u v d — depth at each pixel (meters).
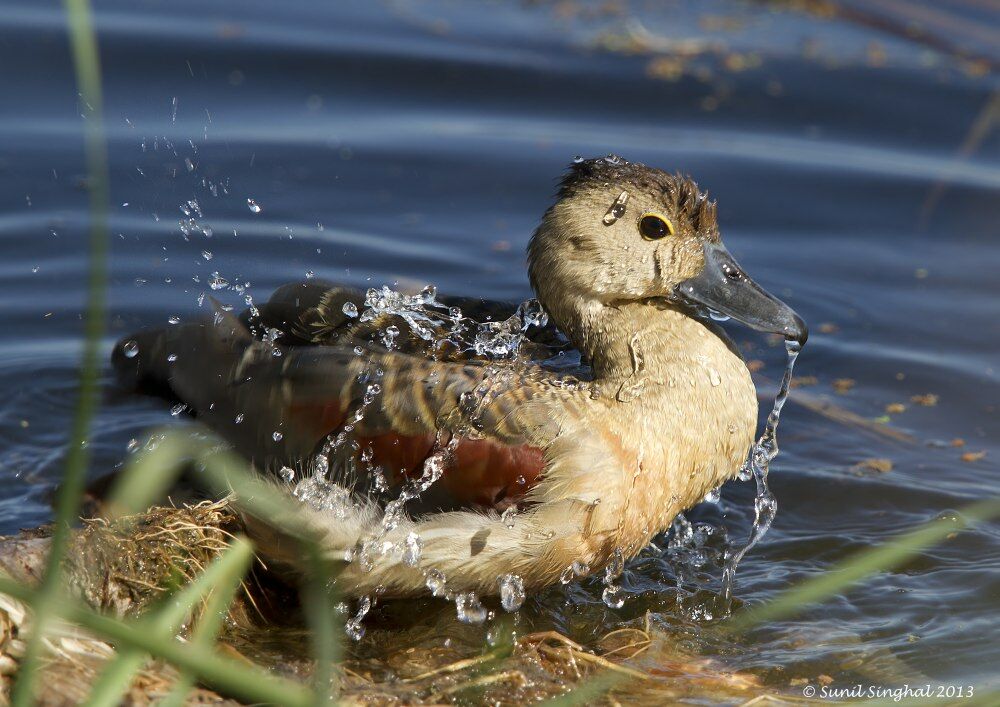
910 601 9.28
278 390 9.12
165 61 17.19
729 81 17.70
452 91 17.27
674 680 8.42
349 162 15.44
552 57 18.23
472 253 13.91
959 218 14.89
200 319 9.66
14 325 12.38
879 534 10.12
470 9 19.97
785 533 10.24
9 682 7.13
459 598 9.15
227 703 7.43
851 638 8.88
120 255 13.28
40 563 8.21
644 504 9.23
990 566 9.66
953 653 8.66
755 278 13.88
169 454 6.51
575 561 9.11
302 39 18.19
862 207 15.09
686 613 9.27
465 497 8.97
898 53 18.66
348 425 8.98
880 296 13.62
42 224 13.74
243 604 9.07
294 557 9.05
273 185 14.84
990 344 12.77
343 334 9.86
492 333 10.19
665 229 9.77
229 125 16.02
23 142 15.23
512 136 16.27
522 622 9.17
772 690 8.31
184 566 8.70
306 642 8.80
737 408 9.66
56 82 16.55
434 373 9.07
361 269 13.41
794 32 19.42
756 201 15.17
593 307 9.93
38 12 18.16
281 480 8.93
